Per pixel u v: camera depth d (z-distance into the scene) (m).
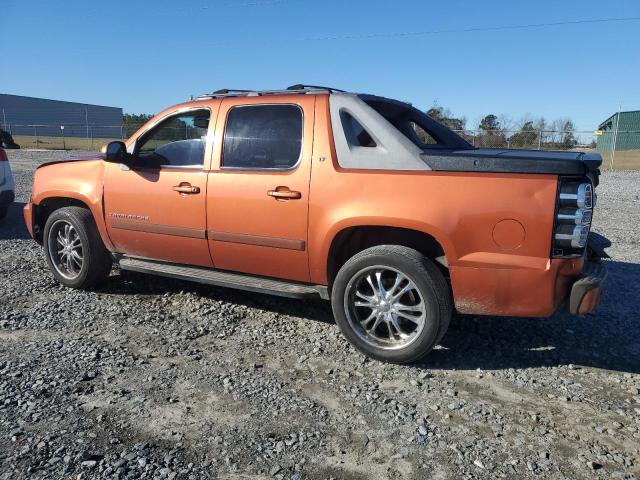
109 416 3.22
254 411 3.31
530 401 3.50
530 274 3.60
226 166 4.66
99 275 5.58
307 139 4.27
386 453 2.92
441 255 4.11
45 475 2.66
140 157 5.21
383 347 4.03
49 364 3.88
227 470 2.75
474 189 3.68
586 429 3.18
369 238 4.32
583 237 3.61
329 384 3.69
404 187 3.87
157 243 5.08
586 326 4.80
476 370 3.94
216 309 5.13
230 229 4.59
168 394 3.50
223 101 4.80
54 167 5.87
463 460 2.87
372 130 4.09
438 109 32.69
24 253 7.21
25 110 65.44
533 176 3.57
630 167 28.44
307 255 4.28
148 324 4.74
